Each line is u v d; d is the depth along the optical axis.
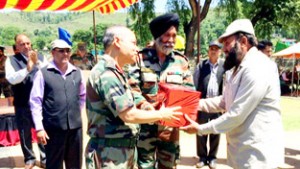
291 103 15.71
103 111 2.83
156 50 3.58
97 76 2.77
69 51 4.69
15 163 6.10
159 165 3.71
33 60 5.09
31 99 4.49
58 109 4.52
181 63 3.66
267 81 2.99
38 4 7.67
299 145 7.71
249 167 3.09
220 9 26.77
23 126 5.51
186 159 6.54
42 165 5.74
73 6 8.25
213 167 5.94
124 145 2.87
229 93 3.19
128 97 2.75
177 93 3.16
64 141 4.61
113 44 2.83
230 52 3.06
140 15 25.16
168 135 3.58
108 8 9.30
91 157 2.88
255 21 29.19
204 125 3.16
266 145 3.05
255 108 3.06
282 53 20.25
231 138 3.23
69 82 4.63
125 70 3.41
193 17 25.06
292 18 28.45
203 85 5.83
